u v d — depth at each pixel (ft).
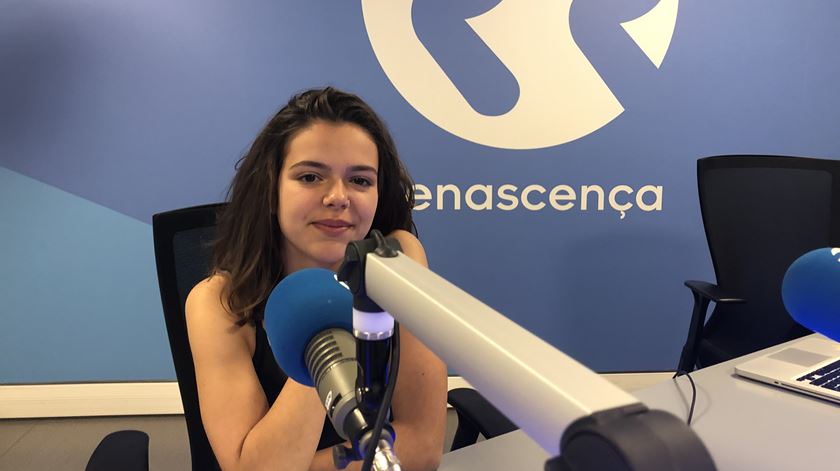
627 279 8.30
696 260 8.33
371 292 1.08
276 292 1.52
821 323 2.51
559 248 8.14
